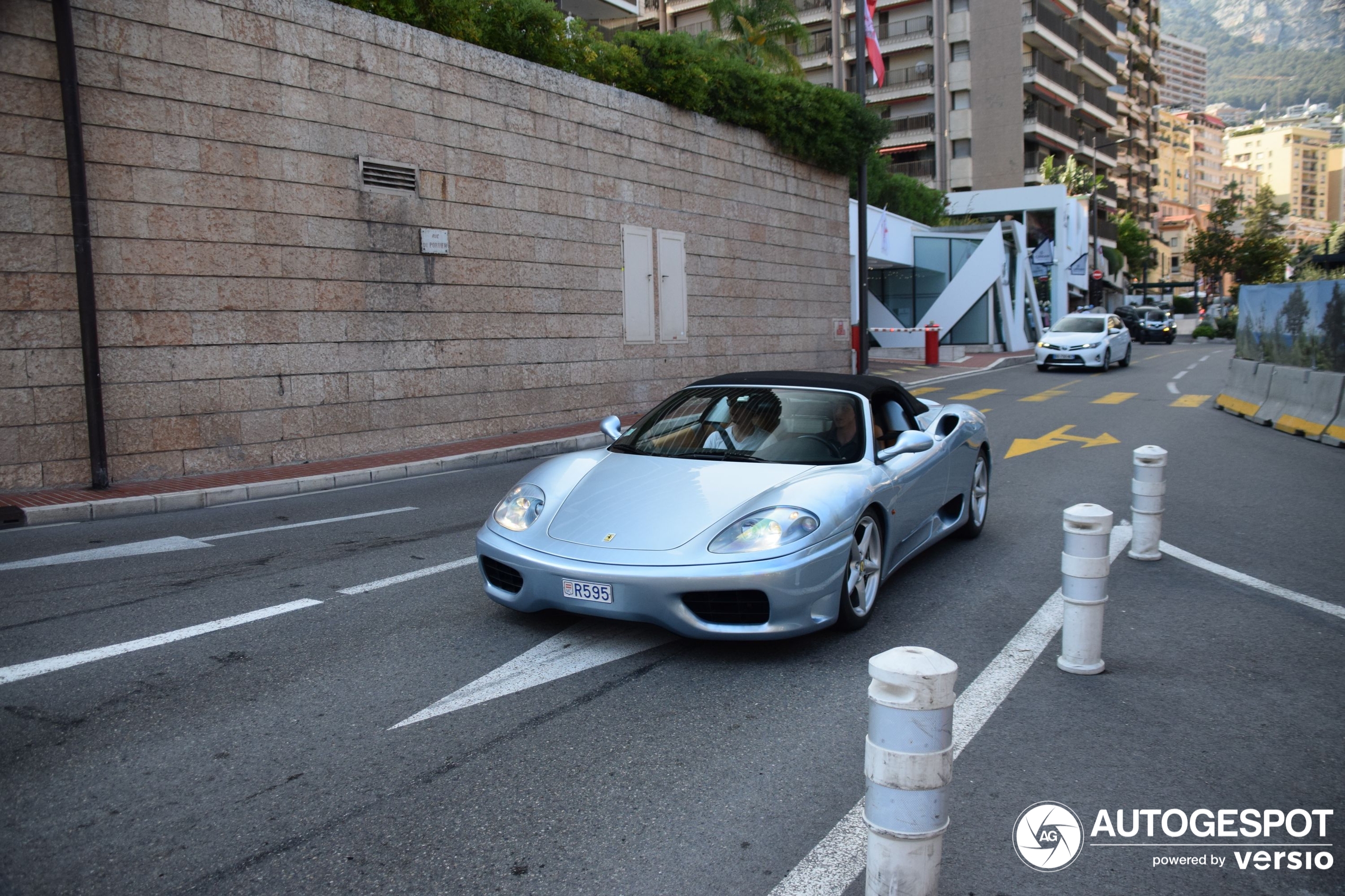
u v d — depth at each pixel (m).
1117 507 7.54
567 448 11.94
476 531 6.70
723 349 17.00
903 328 33.34
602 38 14.96
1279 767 3.03
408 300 11.14
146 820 2.61
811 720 3.36
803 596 3.87
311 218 10.05
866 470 4.58
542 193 12.95
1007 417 14.29
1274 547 6.14
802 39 24.06
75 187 7.99
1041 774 2.98
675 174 15.63
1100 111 64.88
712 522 3.98
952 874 2.42
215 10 9.13
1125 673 3.87
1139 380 21.08
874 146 20.27
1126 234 72.56
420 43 11.12
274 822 2.61
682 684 3.70
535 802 2.74
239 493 8.31
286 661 3.92
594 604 3.88
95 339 8.14
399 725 3.29
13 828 2.56
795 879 2.34
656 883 2.32
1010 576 5.47
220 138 9.23
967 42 53.66
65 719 3.31
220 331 9.32
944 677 1.93
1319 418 11.60
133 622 4.46
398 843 2.50
